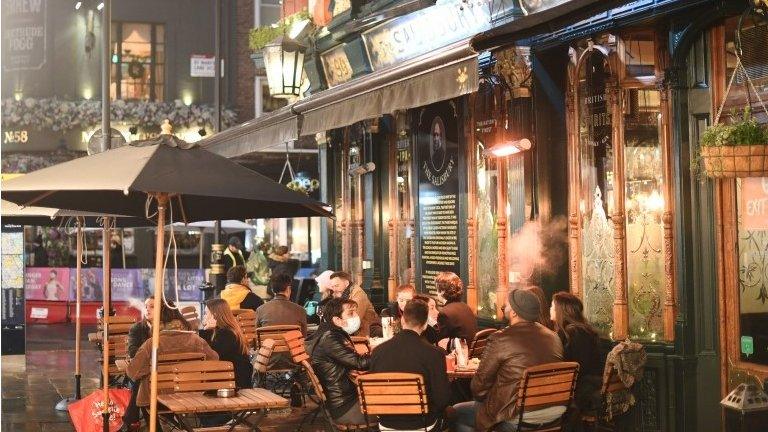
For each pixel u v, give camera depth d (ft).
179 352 34.09
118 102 108.68
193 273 84.58
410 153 52.75
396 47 50.52
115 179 24.82
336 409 33.42
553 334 29.17
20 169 108.17
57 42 110.01
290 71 59.88
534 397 28.04
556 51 38.45
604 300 35.99
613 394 32.01
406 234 53.93
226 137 57.16
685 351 32.78
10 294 59.67
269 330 42.47
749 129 26.61
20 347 60.03
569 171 37.55
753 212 30.94
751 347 31.27
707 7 31.42
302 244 109.40
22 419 43.57
